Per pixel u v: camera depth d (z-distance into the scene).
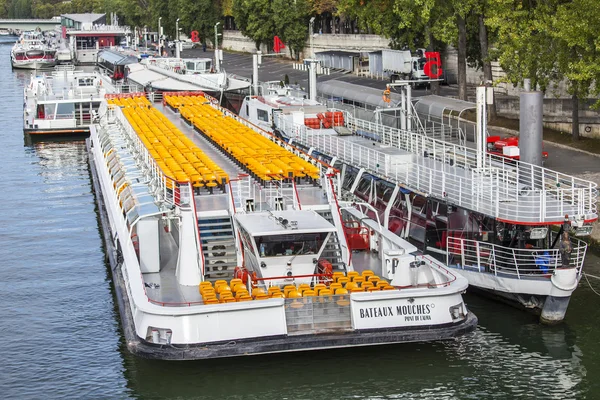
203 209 43.34
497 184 45.50
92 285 49.53
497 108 82.94
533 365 37.91
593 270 48.94
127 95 84.94
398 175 51.47
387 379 36.69
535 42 67.38
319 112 71.62
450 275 39.03
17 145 95.75
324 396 35.53
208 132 62.16
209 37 189.50
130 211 44.47
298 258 39.78
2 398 35.78
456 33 79.19
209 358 36.53
